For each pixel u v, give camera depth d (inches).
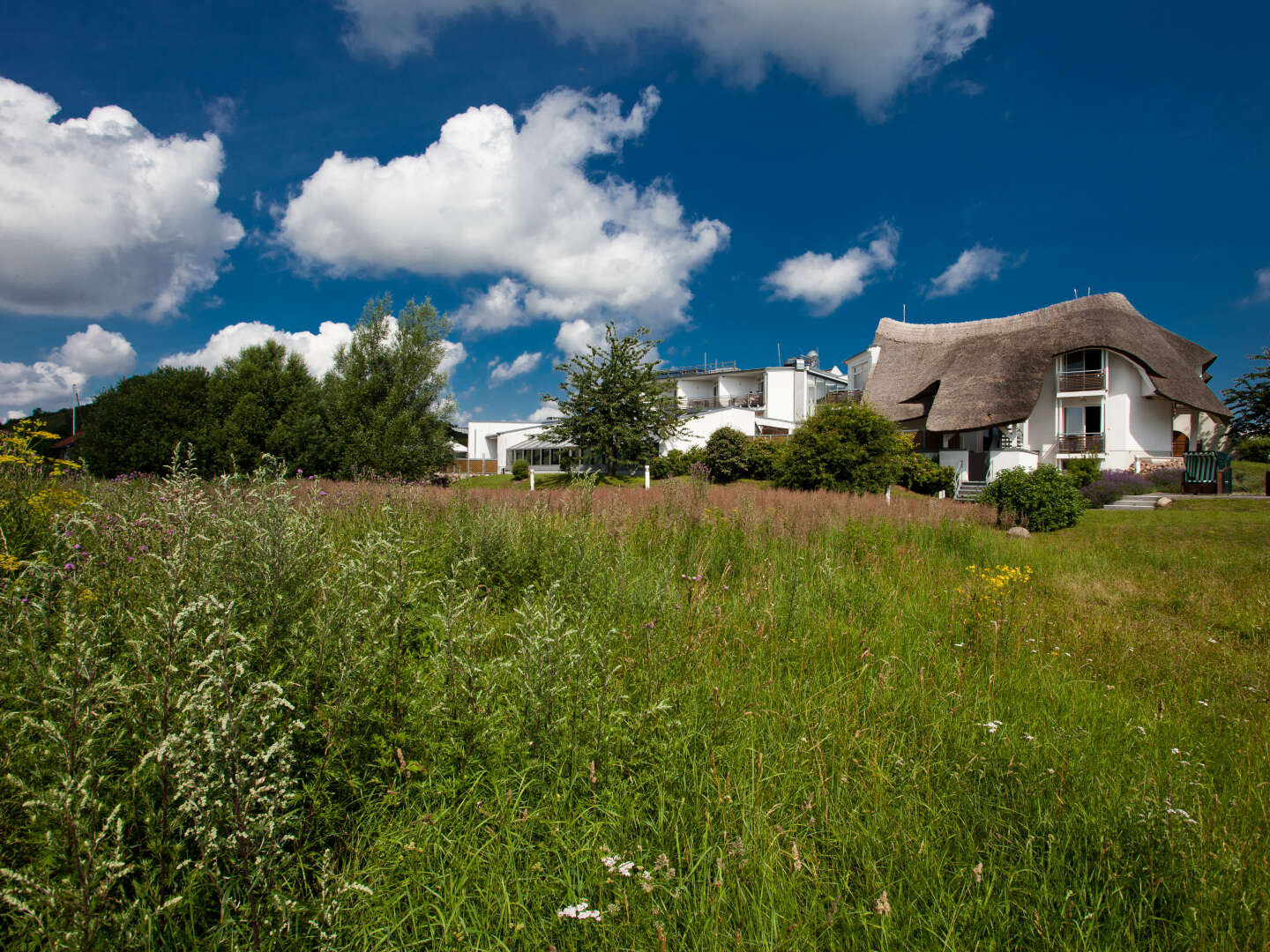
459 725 99.6
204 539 116.7
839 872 90.1
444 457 1509.6
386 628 115.9
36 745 69.8
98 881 64.1
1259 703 171.5
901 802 105.7
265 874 68.5
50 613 88.2
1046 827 99.7
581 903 76.5
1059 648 211.2
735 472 1412.4
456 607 113.8
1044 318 1512.1
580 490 373.7
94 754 71.5
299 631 101.9
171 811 73.0
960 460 1227.9
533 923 77.4
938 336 1711.4
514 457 2250.2
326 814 83.4
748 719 129.4
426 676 108.5
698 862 86.1
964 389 1293.1
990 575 308.2
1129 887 89.7
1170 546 505.7
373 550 142.1
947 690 158.2
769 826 94.5
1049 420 1278.3
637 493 531.2
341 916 74.3
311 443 1240.2
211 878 71.5
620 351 1497.3
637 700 128.3
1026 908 84.7
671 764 108.0
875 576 289.7
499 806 93.4
